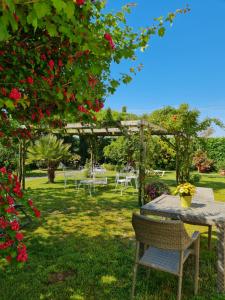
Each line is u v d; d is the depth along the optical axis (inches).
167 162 687.7
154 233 98.2
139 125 283.7
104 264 134.5
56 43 80.1
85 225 203.0
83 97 81.0
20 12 45.9
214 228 196.1
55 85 81.4
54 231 186.7
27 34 78.2
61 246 157.6
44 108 92.6
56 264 132.9
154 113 442.9
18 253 65.8
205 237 177.2
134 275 105.3
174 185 440.5
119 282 117.2
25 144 317.1
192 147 454.3
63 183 448.8
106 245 160.4
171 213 119.7
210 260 140.7
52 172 457.7
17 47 73.5
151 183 294.5
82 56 80.5
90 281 117.4
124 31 110.6
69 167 746.2
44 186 413.1
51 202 289.1
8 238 65.6
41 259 138.9
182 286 114.8
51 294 107.0
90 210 253.4
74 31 56.9
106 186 420.8
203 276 123.6
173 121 402.0
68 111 88.1
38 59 76.9
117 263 135.4
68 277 121.0
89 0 69.9
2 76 74.1
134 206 273.7
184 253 106.1
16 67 76.4
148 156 301.1
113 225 203.9
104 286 113.7
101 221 214.8
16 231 66.4
